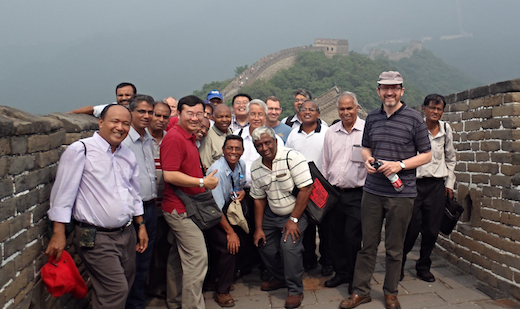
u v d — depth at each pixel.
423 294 3.61
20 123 2.31
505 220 3.60
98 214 2.67
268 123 4.86
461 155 4.43
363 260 3.42
